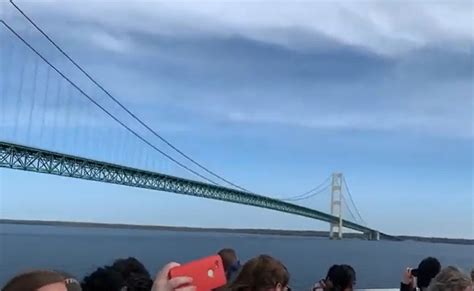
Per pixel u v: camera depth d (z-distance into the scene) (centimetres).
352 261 3744
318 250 5431
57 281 182
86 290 361
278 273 331
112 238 7094
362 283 2147
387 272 2842
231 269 529
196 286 227
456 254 4916
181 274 224
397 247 6656
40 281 178
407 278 560
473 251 5972
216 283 229
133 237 7994
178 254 3716
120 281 366
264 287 327
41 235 7369
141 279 374
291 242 7244
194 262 231
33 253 3400
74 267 1966
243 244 6150
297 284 1739
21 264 2336
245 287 329
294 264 3266
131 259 390
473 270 462
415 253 5153
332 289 484
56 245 4681
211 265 230
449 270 361
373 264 3469
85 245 4847
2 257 2809
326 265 3275
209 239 7594
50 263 2459
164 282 218
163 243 5816
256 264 333
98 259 2925
